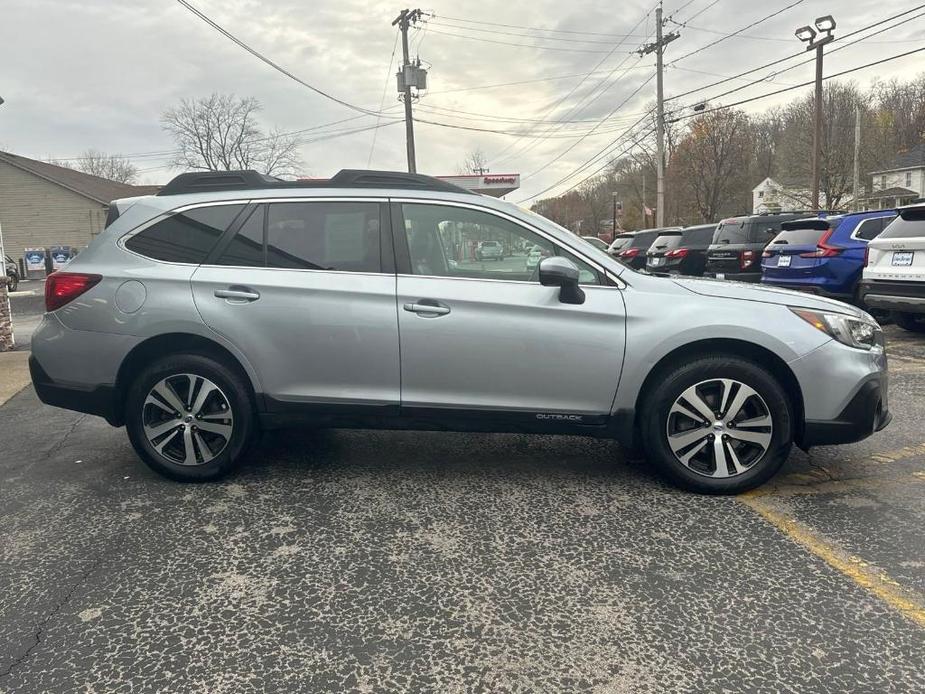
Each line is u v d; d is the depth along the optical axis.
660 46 29.80
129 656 2.36
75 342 3.82
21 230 39.19
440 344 3.66
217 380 3.81
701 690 2.17
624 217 74.81
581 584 2.82
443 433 4.95
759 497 3.70
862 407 3.56
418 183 3.88
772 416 3.59
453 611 2.63
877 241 8.44
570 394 3.67
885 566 2.94
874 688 2.17
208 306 3.73
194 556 3.08
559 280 3.48
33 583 2.86
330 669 2.29
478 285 3.69
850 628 2.49
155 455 3.91
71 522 3.45
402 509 3.58
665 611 2.62
